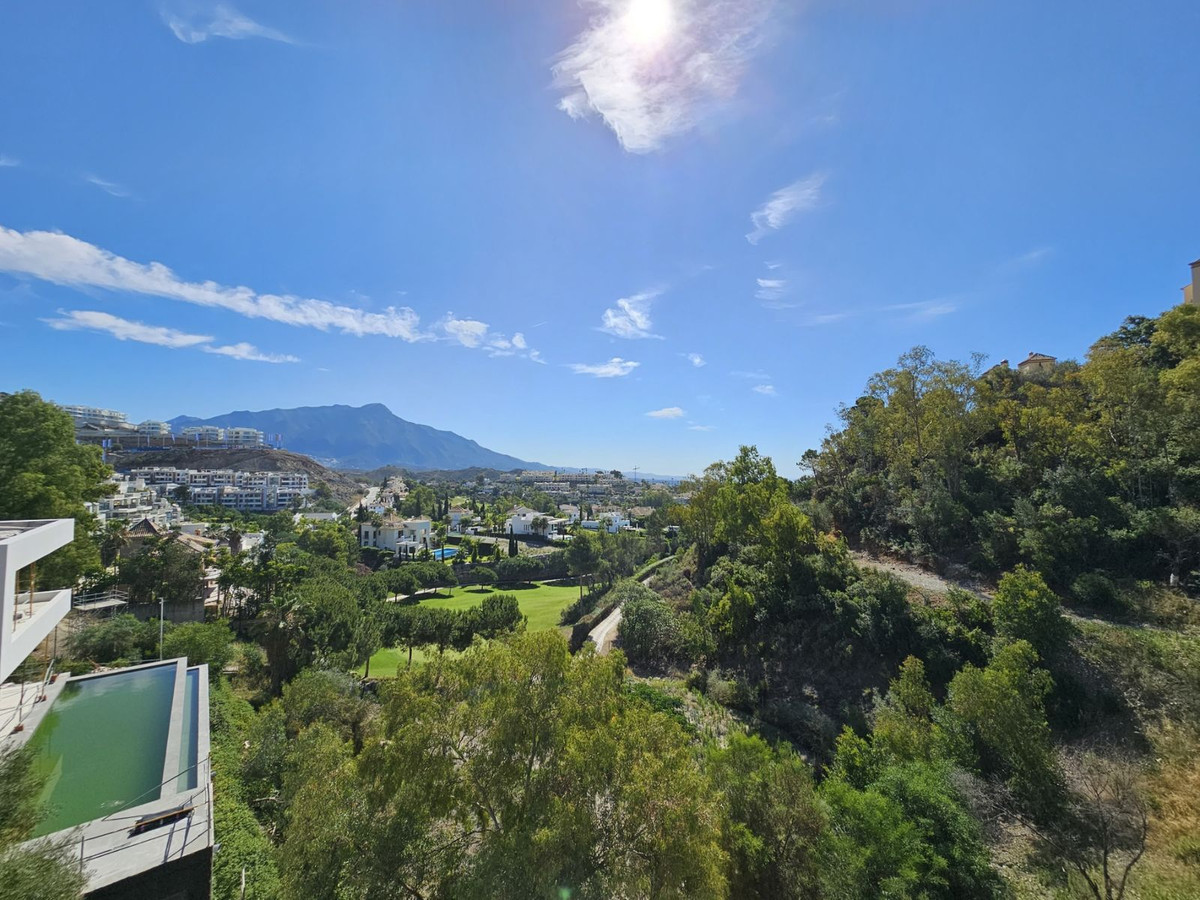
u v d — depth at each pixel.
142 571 45.09
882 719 20.16
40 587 29.86
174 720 17.14
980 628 25.03
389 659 46.12
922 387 39.31
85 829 10.80
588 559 78.94
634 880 10.91
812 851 14.73
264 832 16.44
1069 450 31.42
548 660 12.71
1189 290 43.72
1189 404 26.16
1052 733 19.38
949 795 15.41
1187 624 21.25
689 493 54.38
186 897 10.23
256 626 36.19
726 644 34.38
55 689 19.11
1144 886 12.98
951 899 13.40
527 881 10.22
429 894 11.45
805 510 46.12
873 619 27.84
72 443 34.75
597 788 11.78
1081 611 24.14
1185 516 23.92
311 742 18.12
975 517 33.16
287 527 102.94
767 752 17.62
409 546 102.62
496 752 11.77
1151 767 16.67
